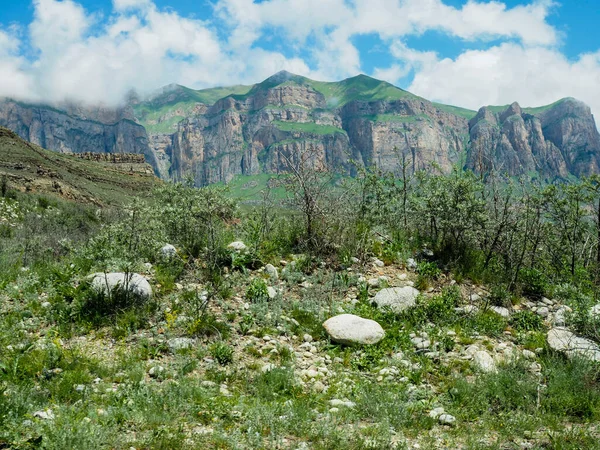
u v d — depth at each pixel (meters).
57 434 4.38
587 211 12.48
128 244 11.22
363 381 6.55
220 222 12.80
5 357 6.27
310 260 10.82
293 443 4.83
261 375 6.41
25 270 10.38
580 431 5.16
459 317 8.84
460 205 10.88
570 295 9.62
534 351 7.80
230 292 9.20
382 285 9.96
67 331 7.41
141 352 6.87
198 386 5.91
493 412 5.91
